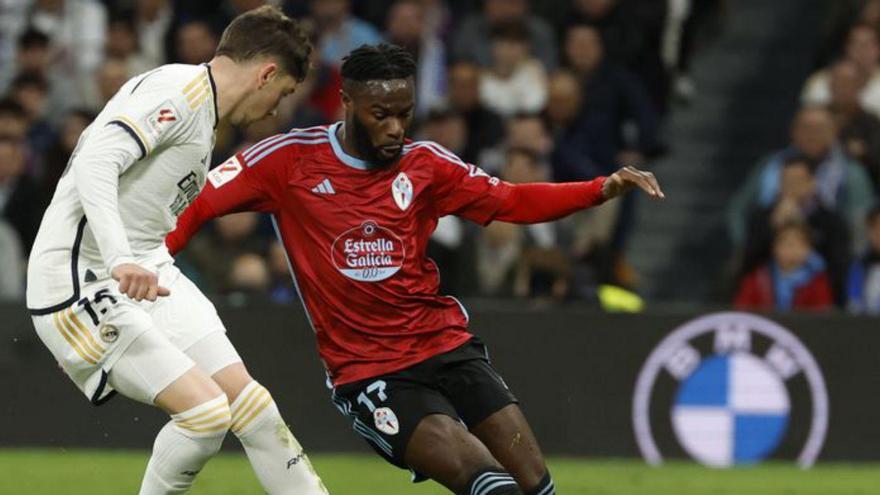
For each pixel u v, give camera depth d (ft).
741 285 132.67
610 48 155.63
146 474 68.69
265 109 68.80
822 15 182.70
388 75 66.85
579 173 144.46
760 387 120.88
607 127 148.66
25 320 121.19
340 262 68.74
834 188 142.31
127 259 63.31
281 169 69.21
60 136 143.13
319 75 146.51
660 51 160.15
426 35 154.61
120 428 121.19
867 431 121.19
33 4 159.22
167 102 65.82
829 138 142.10
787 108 177.27
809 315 121.08
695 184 172.96
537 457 68.44
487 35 154.71
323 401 120.47
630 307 131.85
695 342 120.67
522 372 120.26
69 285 67.00
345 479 109.09
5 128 137.39
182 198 68.33
